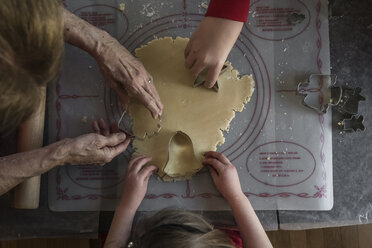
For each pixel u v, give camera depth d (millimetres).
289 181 816
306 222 806
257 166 824
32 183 780
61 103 851
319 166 815
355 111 812
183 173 818
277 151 826
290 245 1189
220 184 783
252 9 862
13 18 369
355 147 822
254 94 843
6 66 376
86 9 871
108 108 850
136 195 771
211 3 724
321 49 845
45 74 436
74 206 819
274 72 847
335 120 829
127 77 745
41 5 398
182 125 836
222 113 837
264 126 833
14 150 822
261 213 815
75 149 697
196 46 725
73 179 827
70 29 721
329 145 821
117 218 760
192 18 869
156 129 835
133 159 811
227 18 690
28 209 814
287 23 855
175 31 868
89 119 848
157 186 824
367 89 841
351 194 810
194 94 842
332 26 854
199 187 821
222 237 636
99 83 855
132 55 814
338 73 846
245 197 778
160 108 785
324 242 1188
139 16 869
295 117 832
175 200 818
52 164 696
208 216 813
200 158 827
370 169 817
